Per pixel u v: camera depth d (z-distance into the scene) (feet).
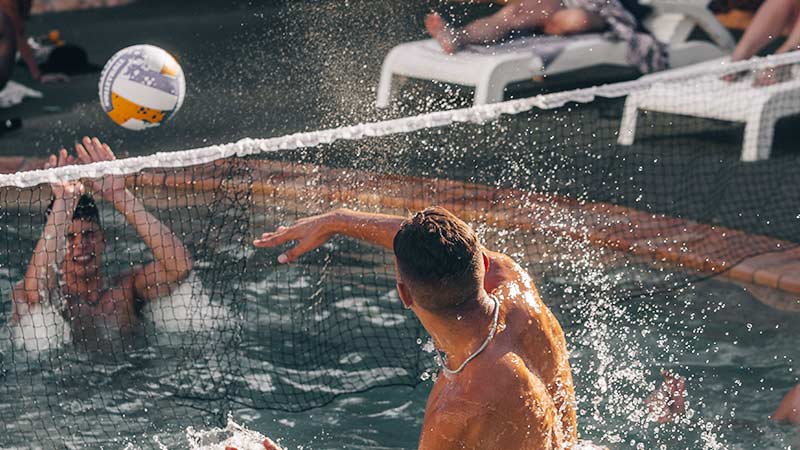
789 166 26.30
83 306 17.70
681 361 16.46
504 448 9.12
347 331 17.92
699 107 27.45
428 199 24.18
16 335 17.42
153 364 16.62
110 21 49.85
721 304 18.66
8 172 26.94
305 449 14.32
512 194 24.59
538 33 32.86
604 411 14.89
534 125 30.68
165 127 31.71
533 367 9.72
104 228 21.90
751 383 15.75
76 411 15.26
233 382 16.08
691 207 23.54
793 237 21.65
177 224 22.20
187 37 44.73
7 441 14.35
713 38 33.99
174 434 14.53
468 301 9.04
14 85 35.06
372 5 44.52
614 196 24.49
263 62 38.58
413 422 15.07
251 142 14.70
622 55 32.40
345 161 26.94
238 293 19.10
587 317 18.07
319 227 12.25
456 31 33.06
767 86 27.55
